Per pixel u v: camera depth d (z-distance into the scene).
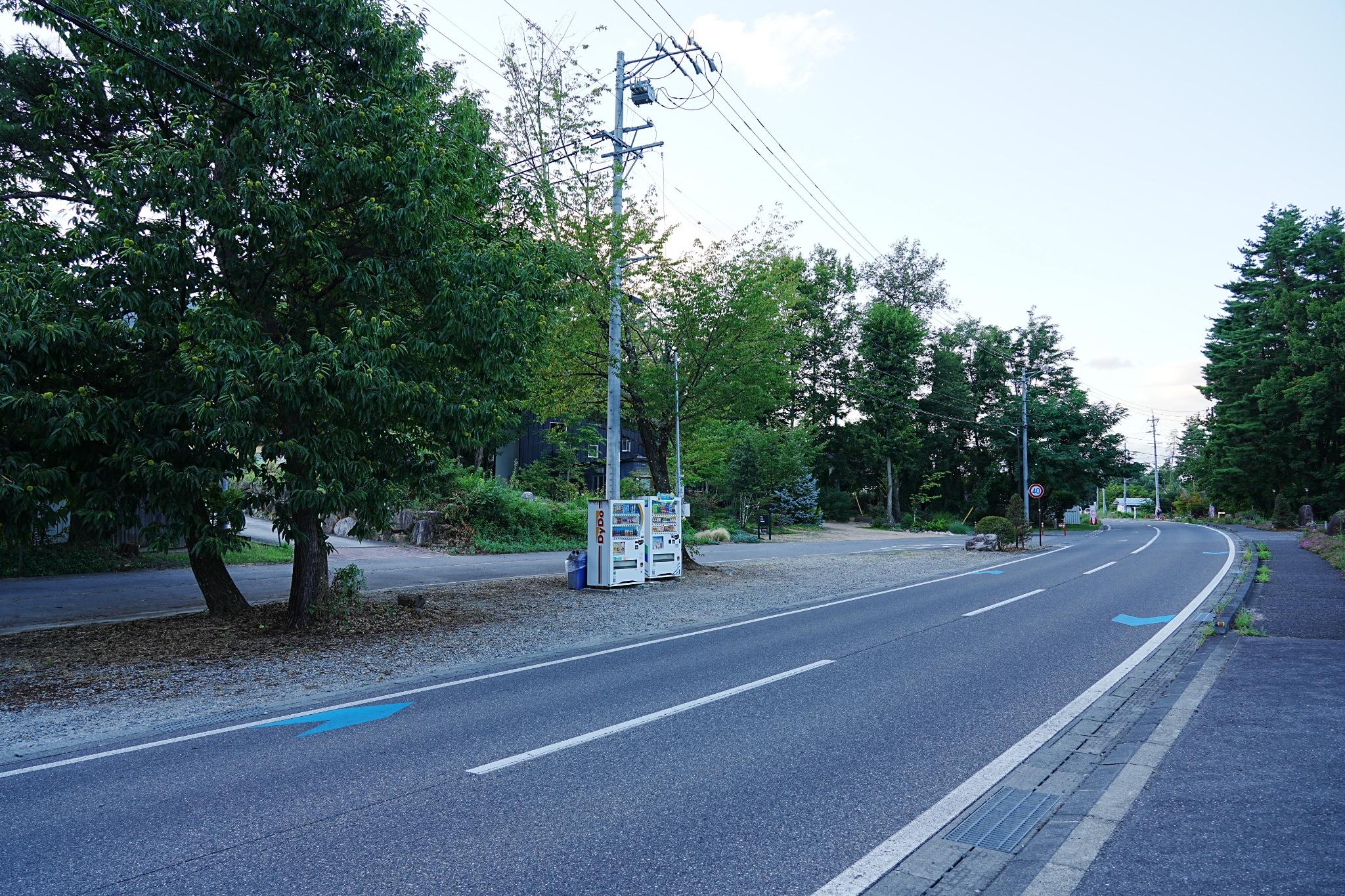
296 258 9.69
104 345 8.59
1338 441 50.22
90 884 3.50
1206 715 6.02
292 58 9.73
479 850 3.85
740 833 4.05
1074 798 4.49
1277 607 12.09
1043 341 64.31
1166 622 11.49
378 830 4.11
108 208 8.70
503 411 11.48
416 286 10.46
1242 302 56.38
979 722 6.17
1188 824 3.94
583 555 16.62
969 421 59.94
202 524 9.46
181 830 4.13
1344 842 3.67
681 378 19.09
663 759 5.28
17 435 8.52
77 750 5.75
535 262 11.57
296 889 3.44
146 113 9.80
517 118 16.80
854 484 62.31
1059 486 60.53
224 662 8.89
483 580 17.75
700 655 9.20
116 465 8.77
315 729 6.20
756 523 44.28
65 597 13.97
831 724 6.12
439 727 6.17
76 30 9.21
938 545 35.41
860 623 11.65
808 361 59.41
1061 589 16.28
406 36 10.24
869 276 63.75
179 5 9.07
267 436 8.90
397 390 9.40
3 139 11.50
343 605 11.30
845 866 3.66
